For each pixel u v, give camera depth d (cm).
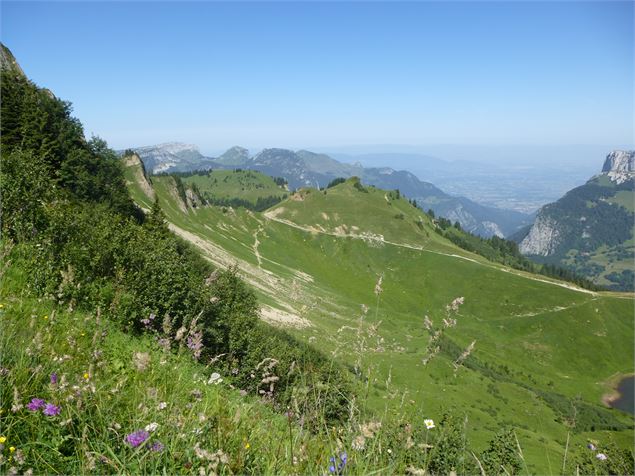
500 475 404
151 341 861
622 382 12962
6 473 276
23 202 1429
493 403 4328
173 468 299
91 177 5372
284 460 336
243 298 2542
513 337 14500
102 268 1412
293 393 386
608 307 15725
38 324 542
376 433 340
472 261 18688
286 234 19488
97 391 363
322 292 12356
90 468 283
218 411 381
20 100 5088
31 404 314
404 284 17600
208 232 14900
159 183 15588
